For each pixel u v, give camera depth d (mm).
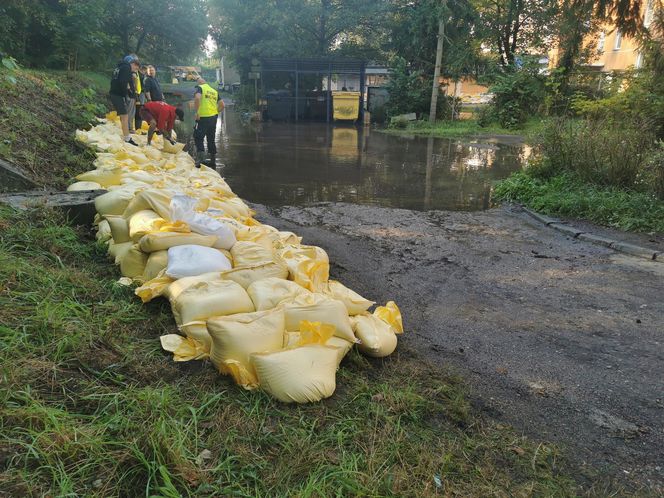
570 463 2480
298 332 2986
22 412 2146
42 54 16750
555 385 3172
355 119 24500
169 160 8422
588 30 18047
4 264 3271
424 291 4672
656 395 3094
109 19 23891
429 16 22359
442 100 24203
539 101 20969
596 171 7992
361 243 6059
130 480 2014
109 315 3240
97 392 2482
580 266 5395
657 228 6430
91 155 7656
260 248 3881
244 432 2381
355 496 2072
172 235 3789
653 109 8781
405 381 3053
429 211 7820
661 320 4121
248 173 10445
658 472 2449
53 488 1893
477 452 2486
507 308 4336
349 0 26891
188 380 2766
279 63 25297
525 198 8281
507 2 23281
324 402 2680
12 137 6523
